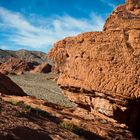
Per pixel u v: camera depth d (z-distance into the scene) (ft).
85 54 69.67
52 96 222.69
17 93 100.58
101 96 65.51
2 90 93.71
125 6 71.56
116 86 62.95
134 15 68.59
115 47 65.87
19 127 40.88
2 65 440.45
